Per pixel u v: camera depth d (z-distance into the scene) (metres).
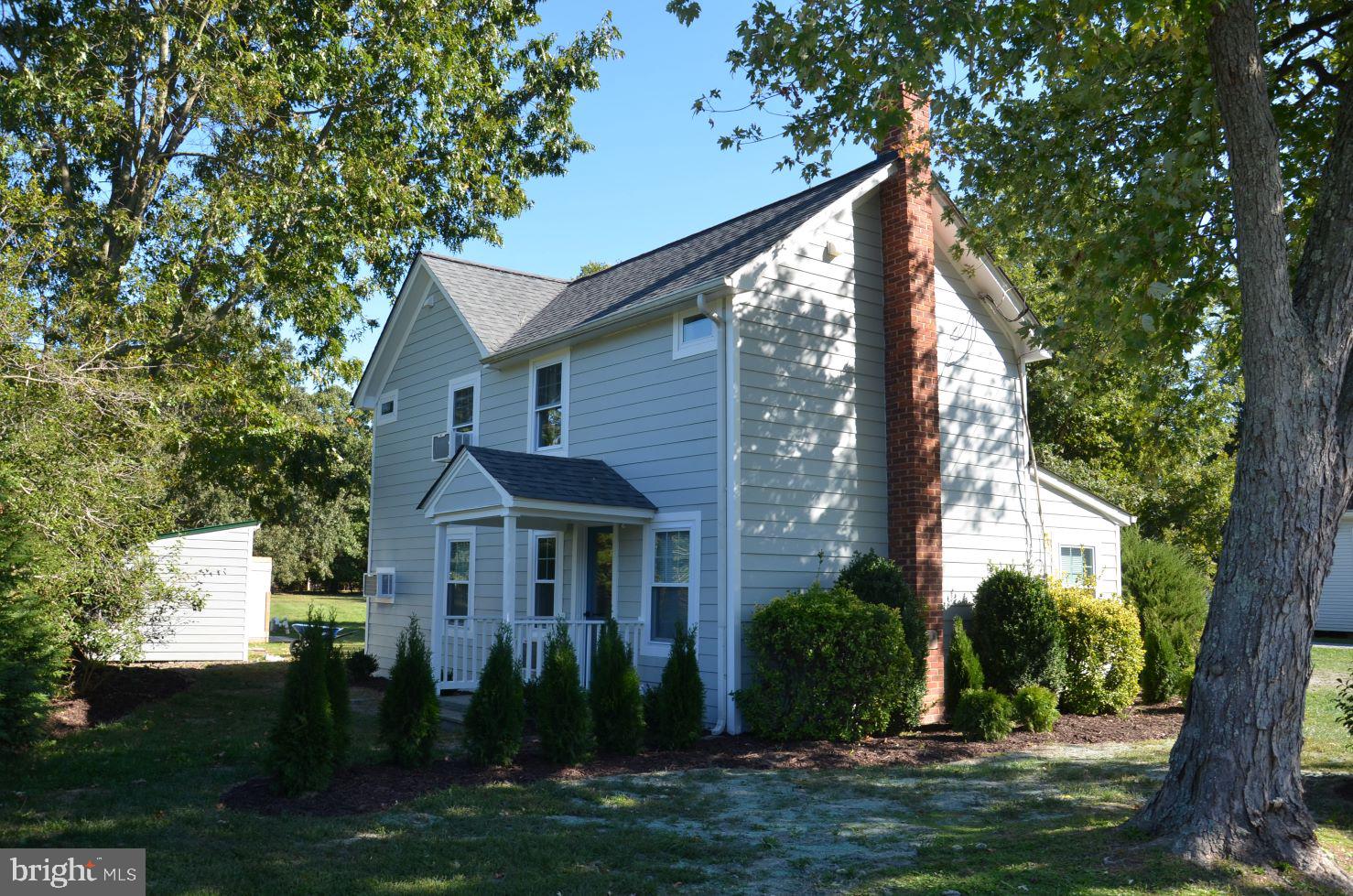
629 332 13.59
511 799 8.11
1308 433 6.50
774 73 10.08
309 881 5.92
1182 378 13.53
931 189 11.85
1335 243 6.76
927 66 8.95
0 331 10.42
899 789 8.83
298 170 16.61
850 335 13.07
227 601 19.66
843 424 12.81
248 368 16.36
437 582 13.48
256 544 41.97
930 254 13.46
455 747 10.55
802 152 10.48
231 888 5.79
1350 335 6.70
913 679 11.63
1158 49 9.80
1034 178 11.43
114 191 16.02
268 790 8.13
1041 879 5.96
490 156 20.39
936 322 14.16
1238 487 6.70
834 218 13.00
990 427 14.71
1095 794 8.51
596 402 14.09
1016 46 9.79
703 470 12.04
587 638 12.43
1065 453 25.36
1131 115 10.87
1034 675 12.92
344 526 45.41
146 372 14.21
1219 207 10.45
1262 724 6.35
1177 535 24.00
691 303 12.23
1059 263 12.46
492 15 19.27
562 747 9.49
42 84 13.50
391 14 17.19
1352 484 6.70
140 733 10.99
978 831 7.29
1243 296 6.79
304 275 16.45
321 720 8.20
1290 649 6.40
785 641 10.96
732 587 11.42
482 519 13.30
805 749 10.62
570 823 7.45
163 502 14.41
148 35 15.01
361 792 8.19
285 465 20.03
